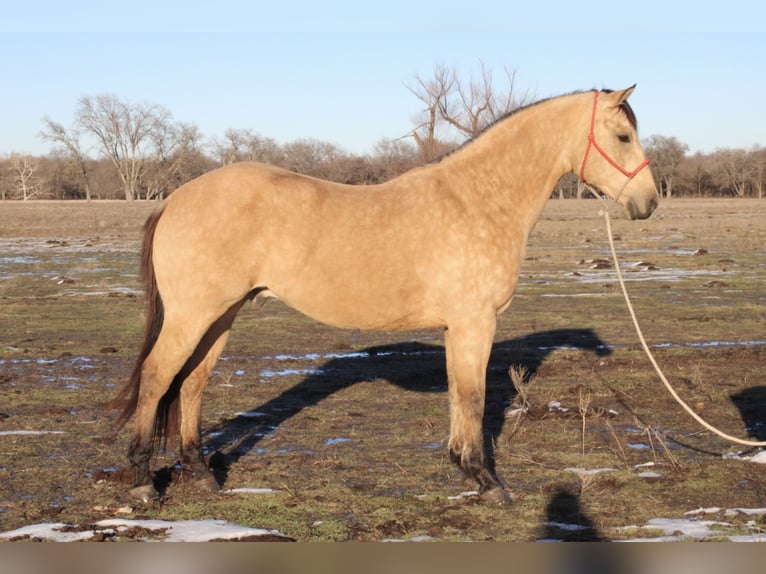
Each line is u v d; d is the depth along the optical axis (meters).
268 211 5.70
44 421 7.86
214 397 8.95
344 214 5.83
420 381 9.72
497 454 6.86
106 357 11.27
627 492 5.88
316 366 10.63
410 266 5.83
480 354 5.84
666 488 5.95
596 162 6.16
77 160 111.06
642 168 6.10
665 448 6.74
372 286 5.84
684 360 10.79
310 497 5.76
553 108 6.19
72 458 6.67
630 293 17.64
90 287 19.28
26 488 5.91
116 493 5.80
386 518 5.35
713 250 27.28
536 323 13.96
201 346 6.06
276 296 5.98
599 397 8.89
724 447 7.07
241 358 11.16
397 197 5.96
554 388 9.26
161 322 5.77
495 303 5.90
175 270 5.63
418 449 7.00
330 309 5.91
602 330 13.27
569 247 29.14
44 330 13.52
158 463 6.64
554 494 5.84
